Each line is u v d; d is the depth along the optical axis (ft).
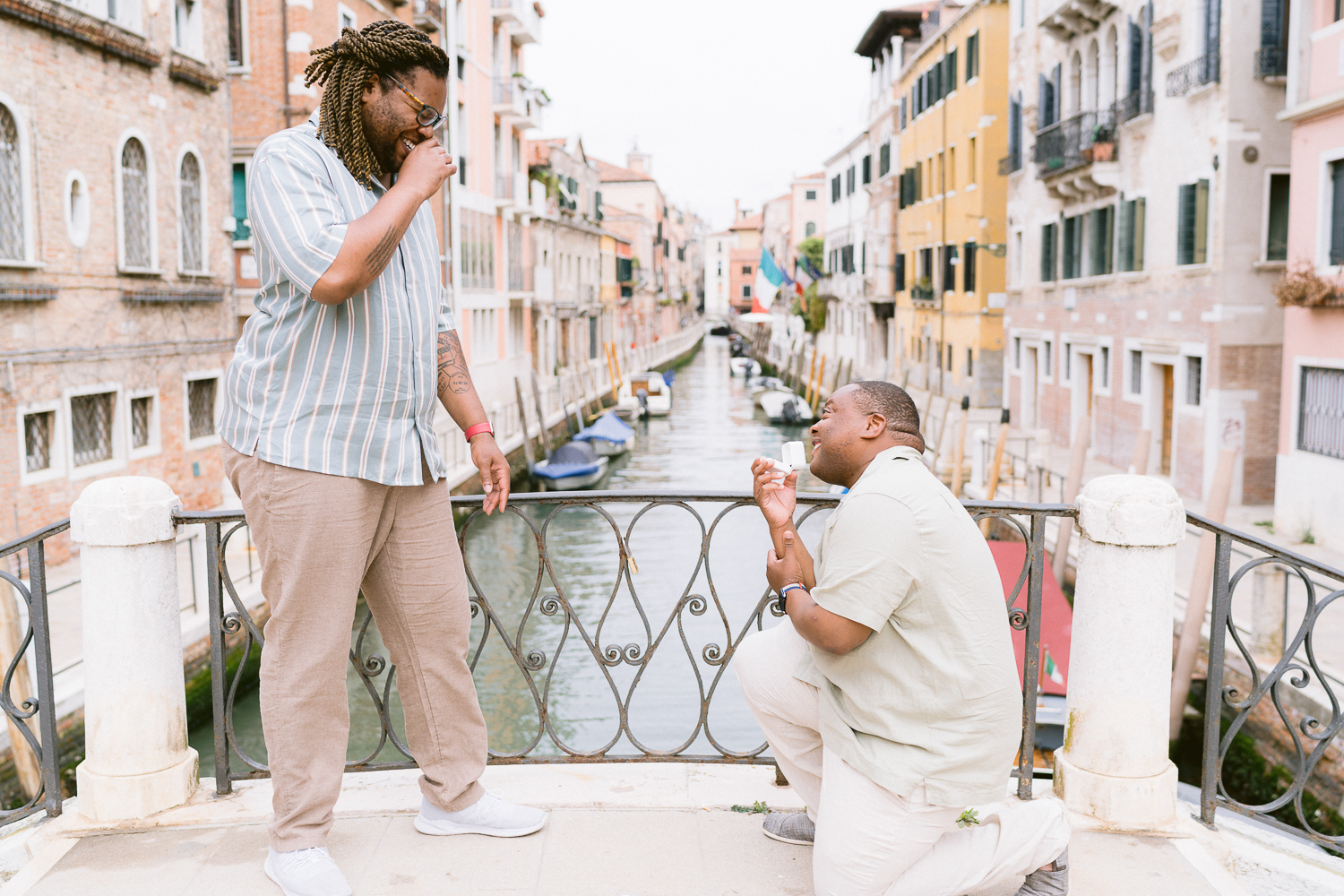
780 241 299.58
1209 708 10.51
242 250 69.97
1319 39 46.42
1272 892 9.84
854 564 7.52
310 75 8.20
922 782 7.62
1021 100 89.66
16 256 42.93
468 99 107.04
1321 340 46.32
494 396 116.67
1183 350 59.52
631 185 293.02
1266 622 32.07
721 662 11.05
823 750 8.52
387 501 8.71
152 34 52.54
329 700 8.68
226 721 10.67
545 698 11.22
